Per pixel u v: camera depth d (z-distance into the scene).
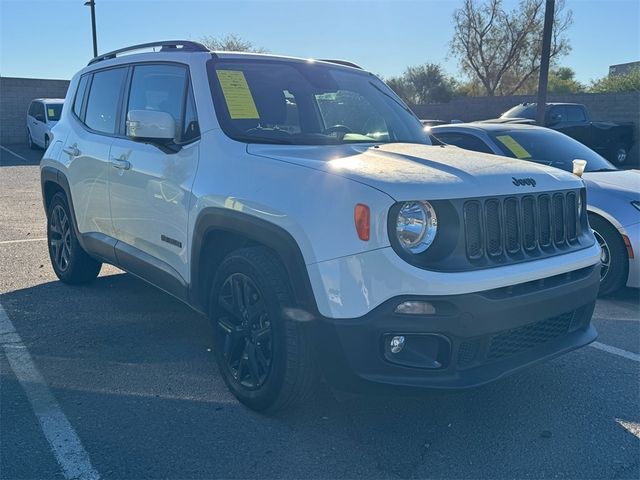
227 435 3.46
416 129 4.88
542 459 3.30
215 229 3.79
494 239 3.28
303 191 3.29
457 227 3.13
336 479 3.10
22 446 3.33
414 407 3.82
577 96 23.52
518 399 3.97
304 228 3.20
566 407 3.88
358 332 3.05
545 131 7.50
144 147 4.55
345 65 5.20
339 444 3.40
